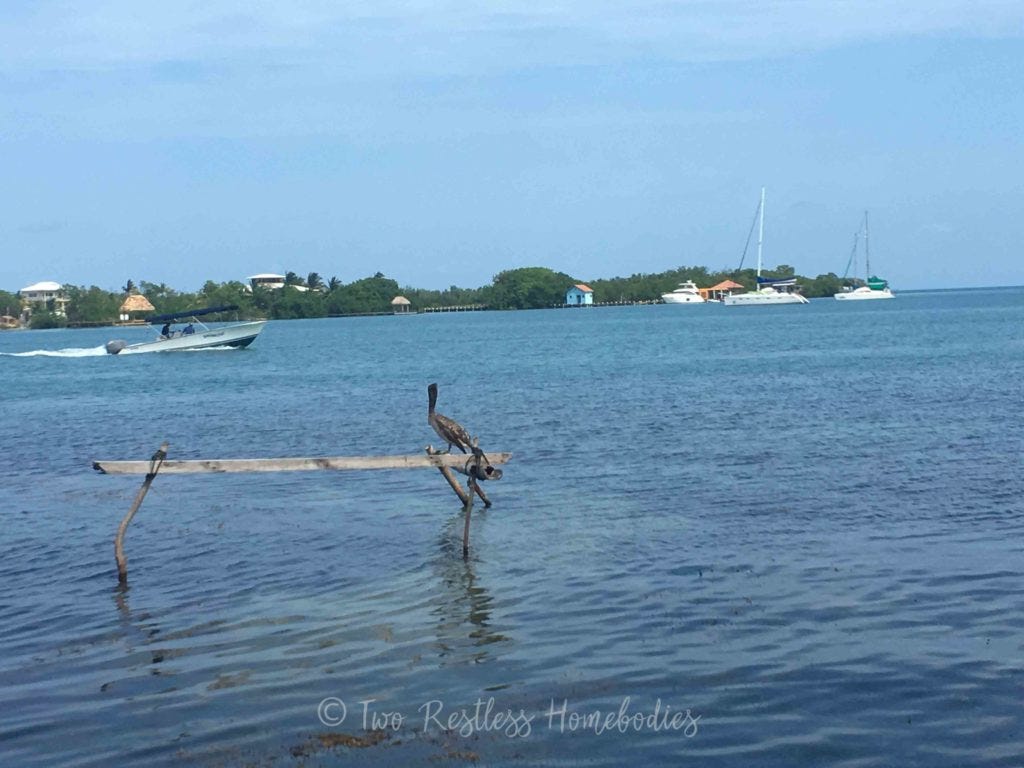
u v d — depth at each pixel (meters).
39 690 11.38
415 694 11.06
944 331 86.94
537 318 183.25
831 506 18.84
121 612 13.96
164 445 15.86
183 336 83.81
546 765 9.57
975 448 24.64
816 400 36.28
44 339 149.50
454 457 16.42
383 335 120.69
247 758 9.77
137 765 9.69
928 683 10.97
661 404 36.47
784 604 13.44
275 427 33.66
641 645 12.22
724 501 19.56
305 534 17.92
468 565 15.66
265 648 12.44
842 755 9.59
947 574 14.48
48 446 31.02
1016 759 9.42
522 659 11.92
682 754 9.70
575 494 20.72
